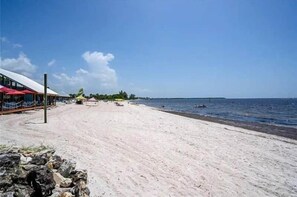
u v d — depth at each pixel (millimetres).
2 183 5000
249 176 10352
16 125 18719
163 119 33312
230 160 12625
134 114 38906
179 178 9359
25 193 5145
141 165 10477
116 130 19625
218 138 19391
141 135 18000
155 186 8305
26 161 6539
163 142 15898
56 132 16500
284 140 20531
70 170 7137
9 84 36844
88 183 7812
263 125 32719
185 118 38500
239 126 30406
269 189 9062
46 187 5473
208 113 57531
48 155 7723
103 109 48188
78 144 13242
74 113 34000
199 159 12352
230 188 8844
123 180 8523
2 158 5590
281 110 73312
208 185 8938
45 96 20875
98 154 11492
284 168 11859
